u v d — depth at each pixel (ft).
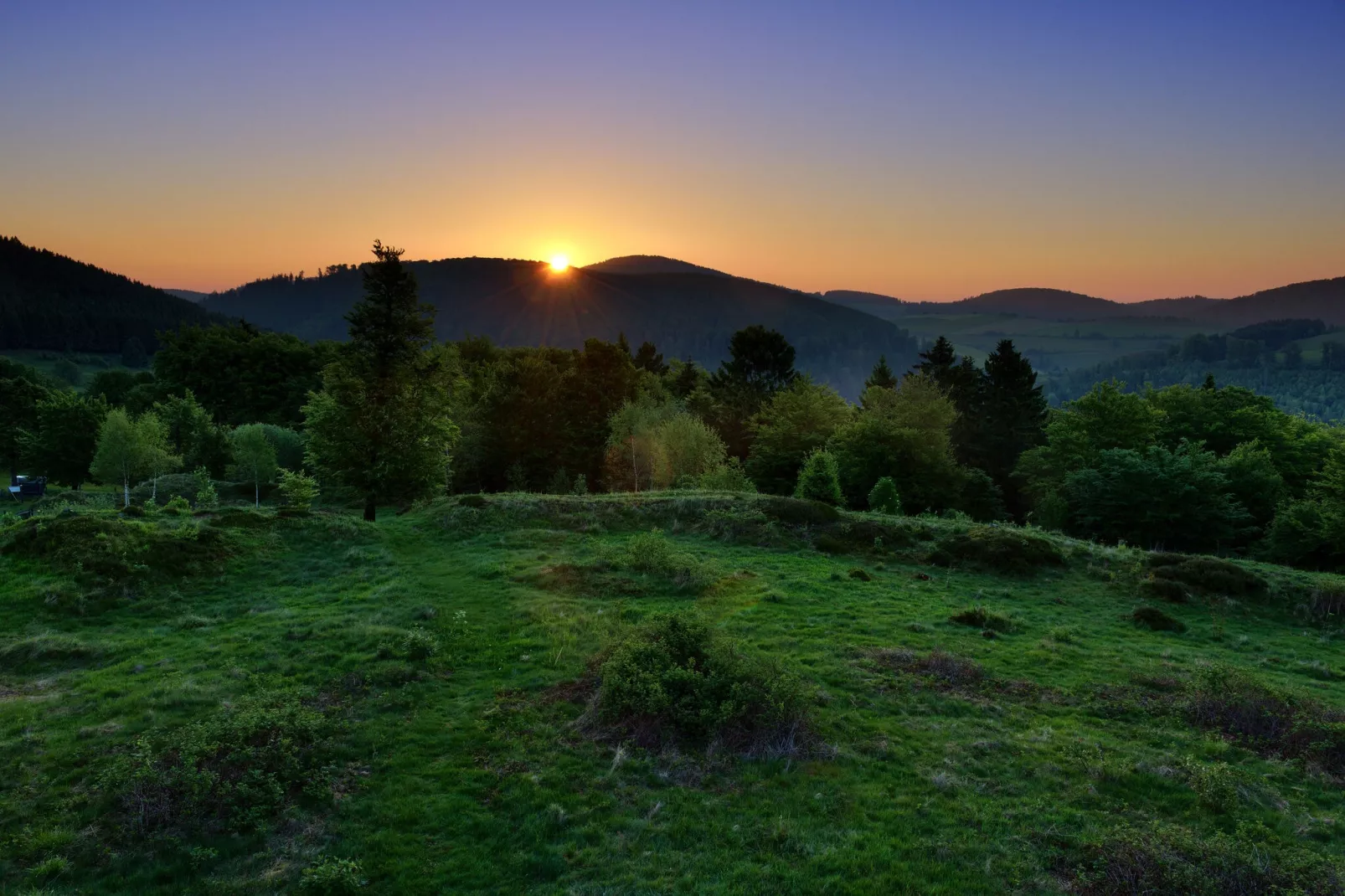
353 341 109.29
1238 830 32.45
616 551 82.53
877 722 43.27
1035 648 57.52
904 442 175.73
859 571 77.87
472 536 89.86
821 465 131.85
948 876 29.68
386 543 85.30
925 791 36.11
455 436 114.21
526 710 43.68
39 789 33.78
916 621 62.23
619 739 40.37
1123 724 44.55
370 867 29.73
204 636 55.11
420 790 35.35
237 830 31.71
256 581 70.08
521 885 28.96
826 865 30.25
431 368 111.86
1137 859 29.66
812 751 39.45
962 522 100.89
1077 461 179.42
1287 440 182.19
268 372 262.67
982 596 73.51
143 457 151.02
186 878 28.91
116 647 51.65
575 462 227.40
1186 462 129.70
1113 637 62.49
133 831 31.07
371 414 102.53
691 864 30.30
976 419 277.23
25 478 176.55
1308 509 128.77
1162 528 130.52
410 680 47.29
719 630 56.70
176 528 75.51
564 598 66.28
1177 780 37.70
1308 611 71.41
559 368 261.44
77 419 175.52
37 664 48.78
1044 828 33.06
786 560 83.05
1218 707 45.73
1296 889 27.66
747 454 250.37
